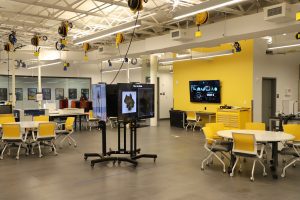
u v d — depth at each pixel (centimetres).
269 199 394
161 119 1520
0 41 1084
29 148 692
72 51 1157
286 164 552
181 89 1227
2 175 509
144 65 1452
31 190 432
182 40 777
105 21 909
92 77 1578
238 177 495
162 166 566
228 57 1036
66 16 845
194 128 1098
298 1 687
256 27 630
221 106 1012
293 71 1120
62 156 659
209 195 410
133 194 414
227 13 816
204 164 579
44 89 1449
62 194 415
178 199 396
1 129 729
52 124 666
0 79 1318
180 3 681
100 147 760
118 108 557
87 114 1123
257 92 980
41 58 1147
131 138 610
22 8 780
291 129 568
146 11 748
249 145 476
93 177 496
